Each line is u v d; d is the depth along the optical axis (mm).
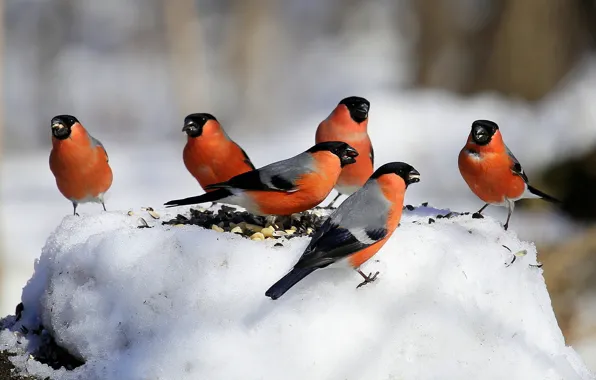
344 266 7730
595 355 15609
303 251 7777
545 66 29078
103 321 7770
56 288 8172
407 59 35750
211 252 7730
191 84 38281
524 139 21828
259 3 41156
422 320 7633
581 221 19609
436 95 29219
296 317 7387
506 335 8047
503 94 29719
